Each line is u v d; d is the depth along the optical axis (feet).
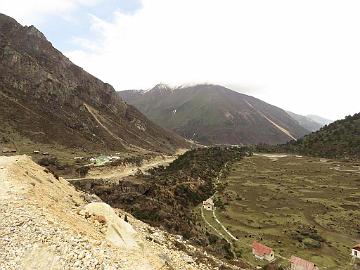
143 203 387.55
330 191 574.56
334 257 335.06
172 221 342.44
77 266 77.66
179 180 554.05
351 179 652.48
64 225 90.12
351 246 365.61
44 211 93.91
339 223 432.66
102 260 81.46
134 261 88.07
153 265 96.32
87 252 82.07
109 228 104.32
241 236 374.43
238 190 571.69
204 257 157.79
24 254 79.15
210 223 412.77
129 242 104.27
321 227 420.36
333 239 383.65
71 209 110.83
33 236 83.15
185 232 314.76
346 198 536.01
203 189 544.62
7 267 76.33
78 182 476.13
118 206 362.94
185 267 125.49
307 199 527.40
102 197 398.01
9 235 83.51
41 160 599.98
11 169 114.21
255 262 300.20
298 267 289.94
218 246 309.63
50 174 145.07
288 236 383.24
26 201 95.55
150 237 148.77
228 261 206.80
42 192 111.24
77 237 86.48
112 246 91.86
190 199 492.95
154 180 531.91
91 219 106.83
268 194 552.82
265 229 404.16
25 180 111.55
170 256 129.49
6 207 91.56
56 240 82.99
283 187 595.88
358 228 418.92
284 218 444.14
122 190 428.15
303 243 363.35
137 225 171.01
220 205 485.97
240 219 433.89
